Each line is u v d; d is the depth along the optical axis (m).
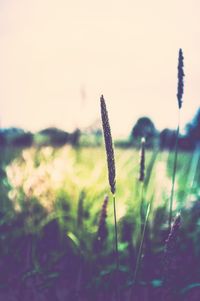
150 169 2.74
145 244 2.43
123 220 3.07
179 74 1.86
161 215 2.84
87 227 2.86
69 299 2.45
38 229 3.12
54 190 3.39
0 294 2.57
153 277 2.39
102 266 2.68
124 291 2.35
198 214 3.27
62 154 4.28
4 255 2.97
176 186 3.38
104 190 3.33
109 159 1.49
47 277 2.51
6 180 4.13
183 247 2.85
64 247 2.97
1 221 3.37
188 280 2.54
